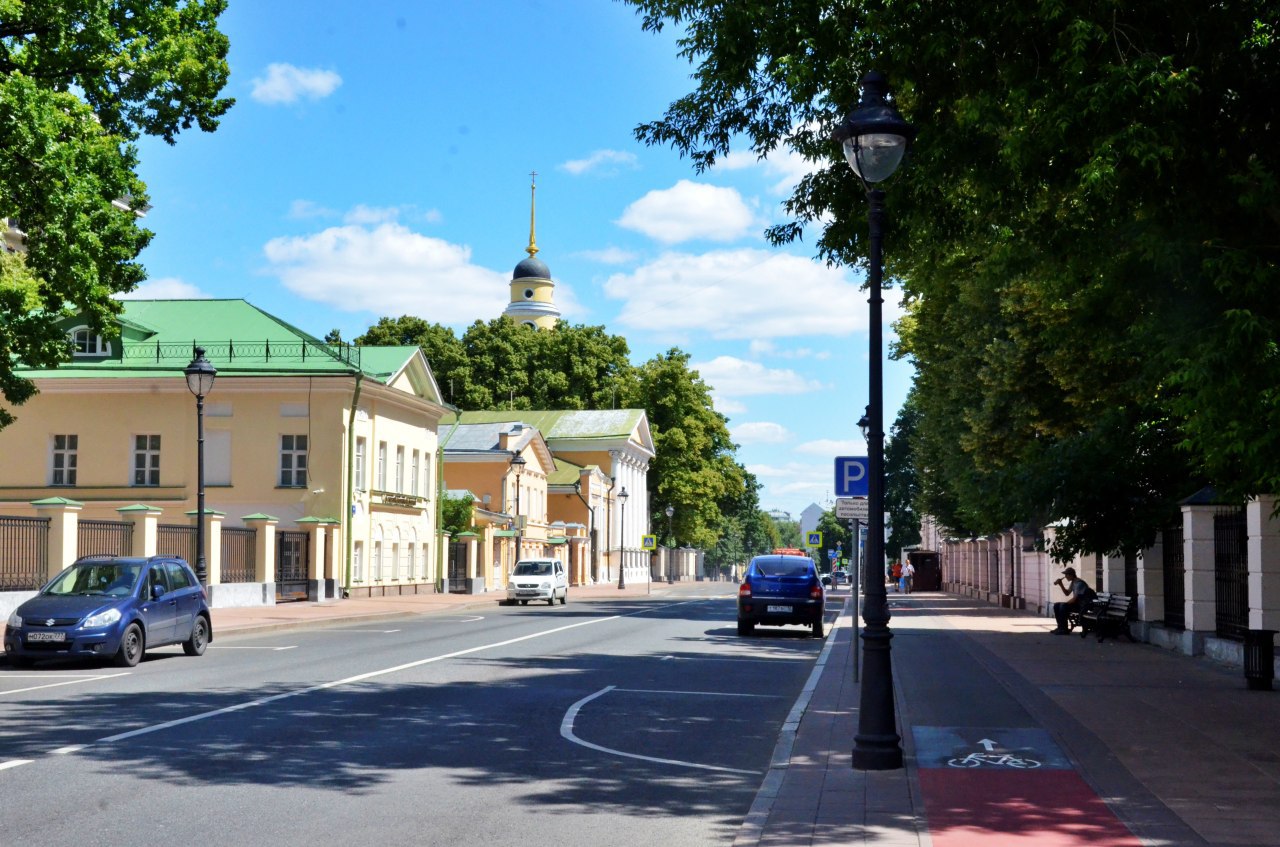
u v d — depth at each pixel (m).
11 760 10.13
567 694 15.82
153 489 46.62
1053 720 13.14
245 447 46.66
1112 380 28.11
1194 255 11.21
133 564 20.42
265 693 15.18
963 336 36.16
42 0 23.56
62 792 8.86
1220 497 13.31
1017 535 44.69
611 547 94.44
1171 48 11.30
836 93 13.69
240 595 37.06
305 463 46.56
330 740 11.48
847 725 13.01
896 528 92.69
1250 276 10.53
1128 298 13.05
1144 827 7.93
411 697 15.05
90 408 47.16
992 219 14.80
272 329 48.94
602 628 31.44
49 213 22.72
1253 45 11.01
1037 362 32.44
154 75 25.38
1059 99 11.27
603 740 12.02
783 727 13.03
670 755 11.23
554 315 134.12
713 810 8.80
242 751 10.75
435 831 7.90
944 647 24.48
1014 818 8.23
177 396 46.94
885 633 10.29
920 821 8.16
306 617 32.69
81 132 23.41
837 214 15.38
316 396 46.56
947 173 13.45
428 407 55.78
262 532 39.00
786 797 8.98
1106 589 28.75
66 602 19.17
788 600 28.66
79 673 17.97
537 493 80.06
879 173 10.35
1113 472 25.78
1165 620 25.19
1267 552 18.98
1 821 7.92
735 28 13.75
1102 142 10.66
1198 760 10.54
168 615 20.48
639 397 103.31
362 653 22.19
